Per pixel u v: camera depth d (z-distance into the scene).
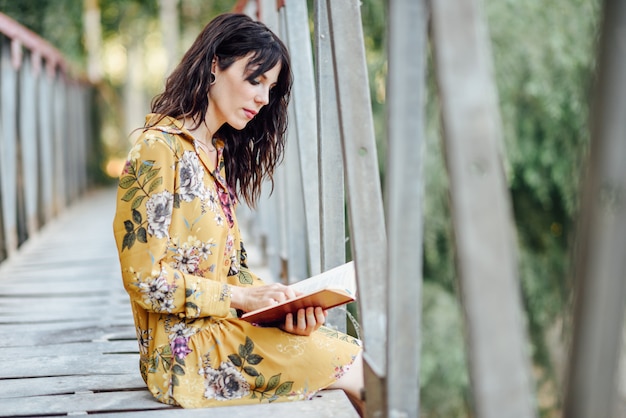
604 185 1.00
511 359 1.03
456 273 1.07
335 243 2.01
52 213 6.39
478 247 1.03
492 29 5.46
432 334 5.92
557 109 5.38
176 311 1.63
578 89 5.37
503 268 1.03
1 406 1.77
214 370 1.68
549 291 6.23
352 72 1.51
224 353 1.69
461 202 1.03
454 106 1.04
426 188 5.49
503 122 5.54
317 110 2.00
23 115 5.07
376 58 6.11
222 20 1.72
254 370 1.69
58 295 3.46
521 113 5.72
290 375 1.70
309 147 2.40
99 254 4.71
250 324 1.72
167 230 1.61
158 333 1.69
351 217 1.49
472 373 1.03
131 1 10.59
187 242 1.66
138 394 1.81
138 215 1.60
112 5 10.73
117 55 13.09
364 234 1.49
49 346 2.45
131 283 1.60
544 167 5.88
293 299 1.59
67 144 7.74
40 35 8.27
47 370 2.11
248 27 1.72
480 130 1.04
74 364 2.17
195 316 1.63
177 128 1.68
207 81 1.71
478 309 1.03
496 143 1.04
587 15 5.45
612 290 1.01
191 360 1.68
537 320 6.19
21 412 1.72
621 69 0.99
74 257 4.60
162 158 1.62
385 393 1.31
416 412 1.25
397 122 1.17
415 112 1.17
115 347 2.42
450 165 1.04
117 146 12.06
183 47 10.62
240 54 1.70
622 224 1.00
